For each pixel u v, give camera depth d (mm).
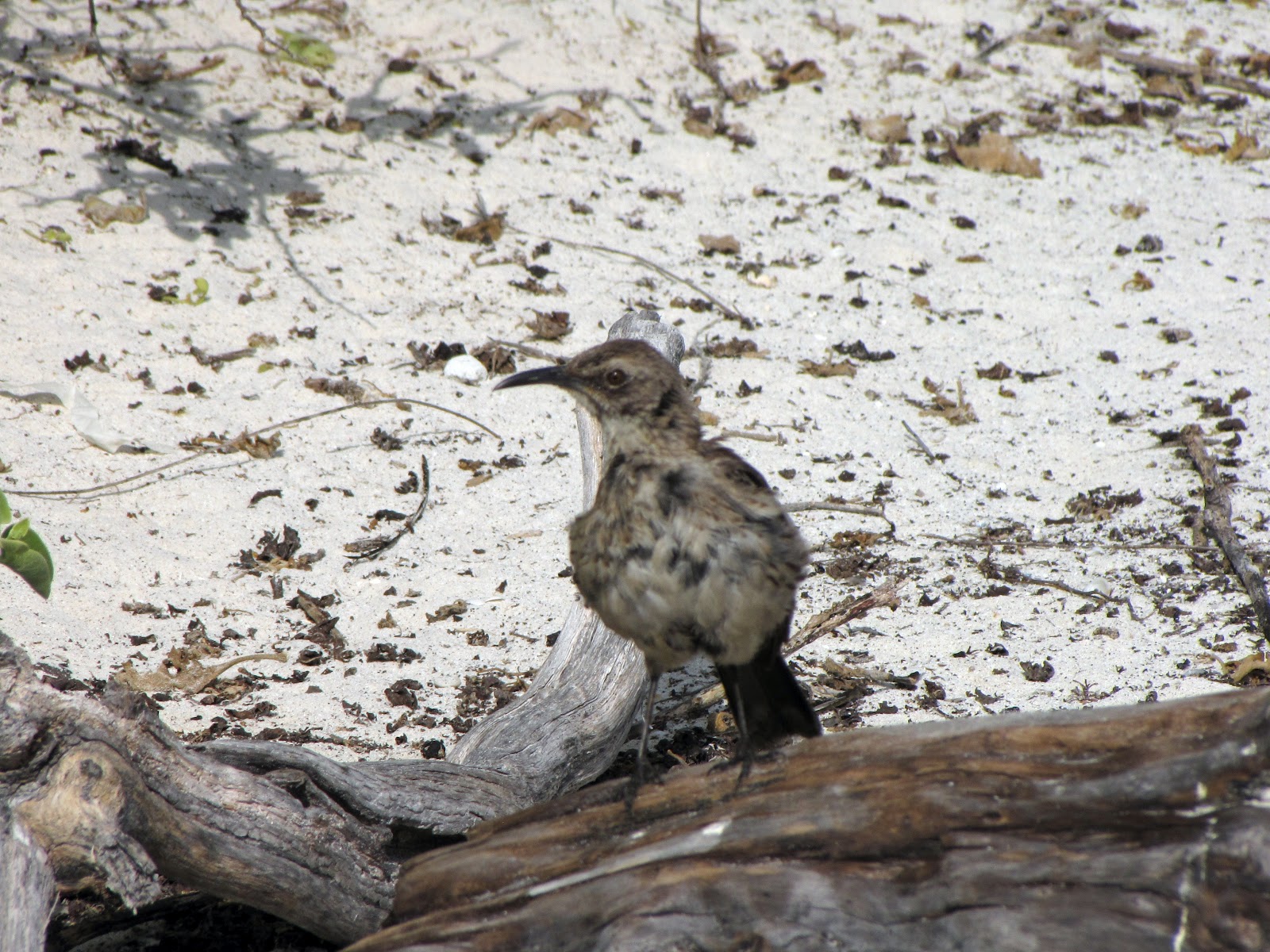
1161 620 10695
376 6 19516
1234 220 18000
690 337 14859
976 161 18750
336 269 15141
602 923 5418
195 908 7520
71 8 17828
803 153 18547
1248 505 12328
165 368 13328
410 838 7215
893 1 22297
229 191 15930
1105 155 19328
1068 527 12164
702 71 19766
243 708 9203
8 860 5688
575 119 18297
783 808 5668
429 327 14578
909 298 15961
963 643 10406
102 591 10359
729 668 7289
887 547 11836
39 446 11977
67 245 14555
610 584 6707
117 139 16141
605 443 7020
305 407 13188
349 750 8742
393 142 17328
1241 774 5188
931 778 5523
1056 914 4934
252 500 11812
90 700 6059
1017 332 15500
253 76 17734
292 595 10695
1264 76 21688
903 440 13531
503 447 13062
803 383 14328
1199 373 14734
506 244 16047
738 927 5227
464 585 11031
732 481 6719
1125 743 5441
